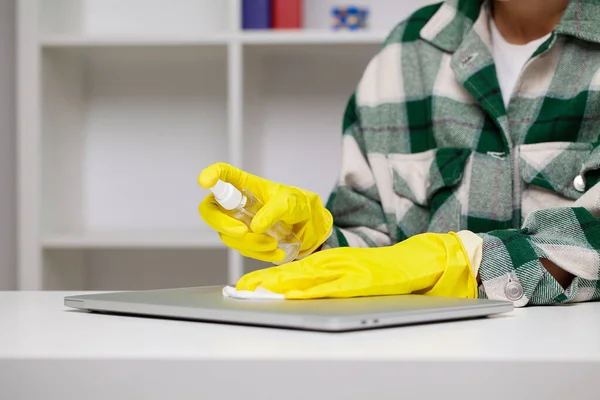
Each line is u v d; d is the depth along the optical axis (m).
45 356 0.49
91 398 0.49
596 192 1.06
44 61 2.37
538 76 1.29
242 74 2.40
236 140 2.29
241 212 0.86
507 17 1.38
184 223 2.70
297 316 0.61
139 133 2.69
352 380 0.48
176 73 2.68
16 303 0.85
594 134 1.24
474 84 1.32
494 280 0.87
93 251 2.72
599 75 1.22
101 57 2.62
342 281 0.76
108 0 2.68
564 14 1.24
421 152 1.42
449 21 1.42
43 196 2.38
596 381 0.48
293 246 0.94
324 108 2.63
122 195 2.70
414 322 0.66
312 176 2.64
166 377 0.49
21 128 2.34
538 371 0.48
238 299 0.74
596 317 0.74
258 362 0.48
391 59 1.48
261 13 2.36
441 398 0.48
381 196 1.43
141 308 0.71
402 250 0.86
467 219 1.30
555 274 0.94
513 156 1.28
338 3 2.60
